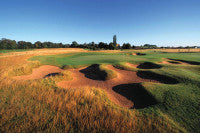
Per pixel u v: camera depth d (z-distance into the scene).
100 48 95.31
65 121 5.56
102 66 18.89
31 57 29.55
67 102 7.43
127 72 17.44
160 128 5.05
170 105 7.10
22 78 14.56
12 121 5.55
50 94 8.59
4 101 7.56
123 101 8.91
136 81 13.60
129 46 96.06
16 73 15.86
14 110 6.50
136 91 10.16
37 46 115.25
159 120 5.65
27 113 6.18
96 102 7.32
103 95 8.96
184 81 11.33
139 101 8.66
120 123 5.39
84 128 5.22
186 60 27.38
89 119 5.73
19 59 25.72
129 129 5.00
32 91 9.24
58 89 9.68
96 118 5.79
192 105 6.90
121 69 18.95
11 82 11.40
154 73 14.87
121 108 6.96
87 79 14.85
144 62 23.88
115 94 10.38
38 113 6.27
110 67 19.98
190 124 5.39
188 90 9.03
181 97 7.89
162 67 18.58
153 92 9.07
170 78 12.74
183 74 13.16
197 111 6.31
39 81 11.97
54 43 141.25
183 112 6.34
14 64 20.41
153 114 6.22
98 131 4.98
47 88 10.01
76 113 6.16
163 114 6.23
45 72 18.05
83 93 8.57
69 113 6.27
